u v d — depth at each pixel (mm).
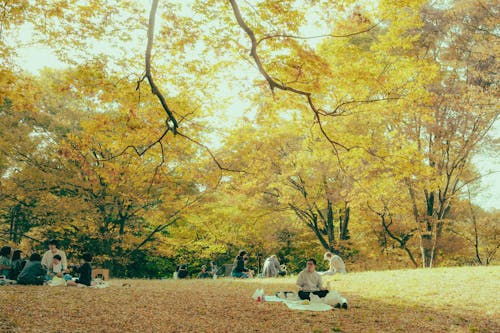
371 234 27047
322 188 22328
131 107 10492
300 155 20359
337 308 8719
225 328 6645
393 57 11500
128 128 10789
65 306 7461
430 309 8680
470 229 27203
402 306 8992
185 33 9461
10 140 20984
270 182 21641
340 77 9961
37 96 9695
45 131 22344
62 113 21766
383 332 6695
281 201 22109
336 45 10141
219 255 33344
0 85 8664
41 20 9234
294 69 9203
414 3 9484
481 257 29875
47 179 20969
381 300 9805
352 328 6945
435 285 11586
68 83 9852
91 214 21875
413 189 21625
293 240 31031
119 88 10234
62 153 11156
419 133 19391
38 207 22750
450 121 18828
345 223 26391
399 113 13016
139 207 24125
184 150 12570
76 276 15461
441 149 19828
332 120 12102
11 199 22828
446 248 23703
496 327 7211
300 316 7785
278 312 8102
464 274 13242
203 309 8133
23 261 11430
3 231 26781
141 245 24531
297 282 9586
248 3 8625
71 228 24750
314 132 12422
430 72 11414
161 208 21531
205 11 9047
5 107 22234
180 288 11875
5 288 9359
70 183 21203
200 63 10344
